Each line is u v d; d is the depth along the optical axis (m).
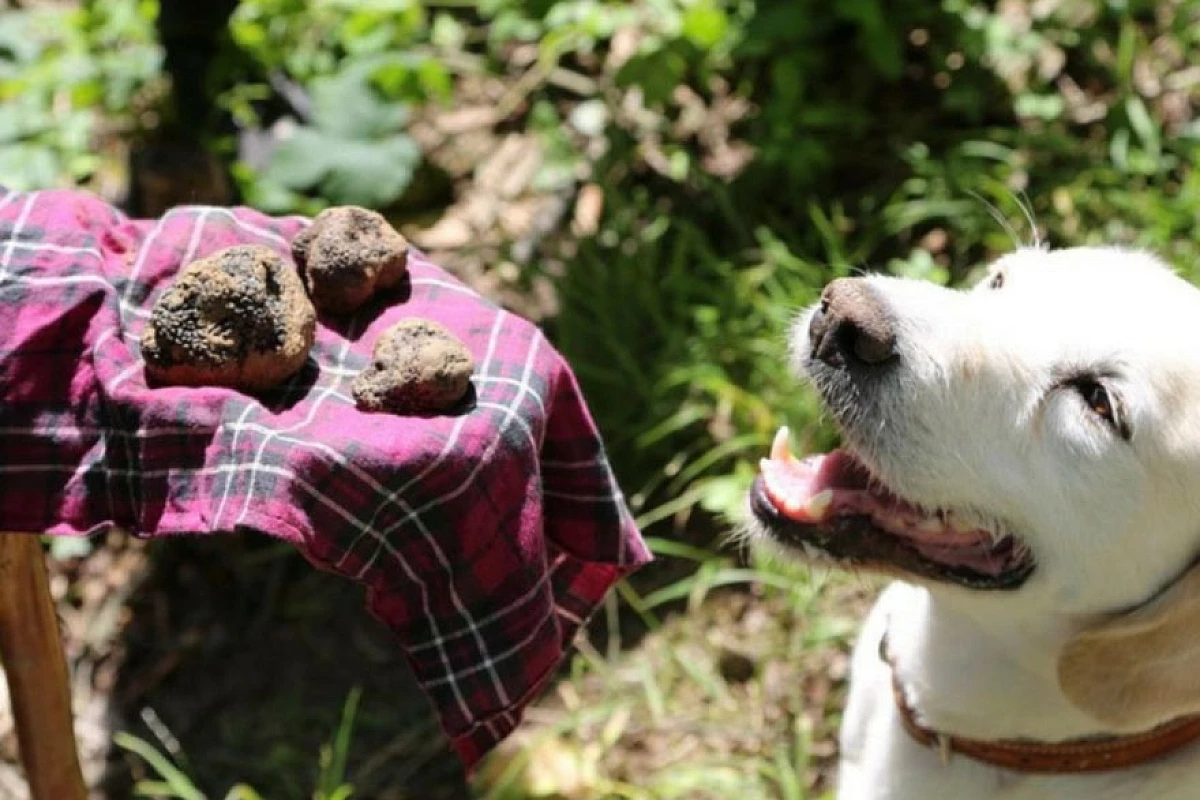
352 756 1.35
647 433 1.46
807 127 1.64
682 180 1.64
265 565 1.45
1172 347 0.97
